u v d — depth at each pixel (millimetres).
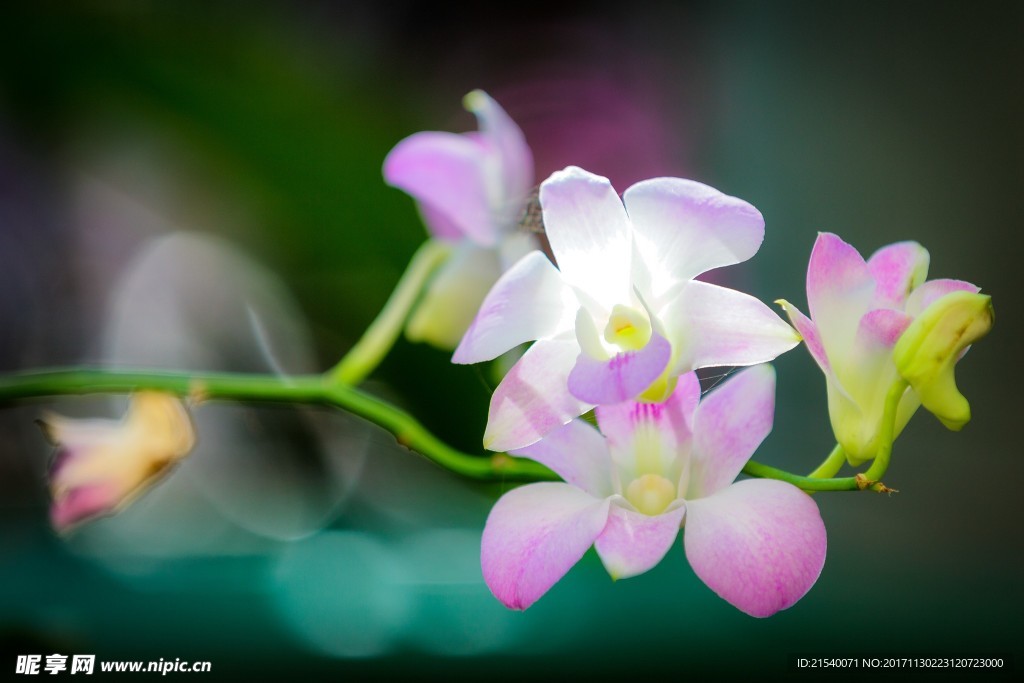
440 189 515
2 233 639
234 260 592
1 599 550
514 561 449
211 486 595
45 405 613
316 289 584
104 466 497
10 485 604
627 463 462
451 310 525
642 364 441
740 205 447
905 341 456
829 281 460
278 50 569
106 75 559
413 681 533
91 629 541
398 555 580
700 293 451
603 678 531
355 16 646
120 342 640
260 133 566
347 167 570
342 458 604
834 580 562
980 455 646
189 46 559
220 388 501
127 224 622
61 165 606
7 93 563
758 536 448
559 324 455
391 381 563
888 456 458
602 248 453
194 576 568
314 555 579
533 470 487
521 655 536
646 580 555
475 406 562
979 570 564
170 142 575
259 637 543
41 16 548
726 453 461
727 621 539
